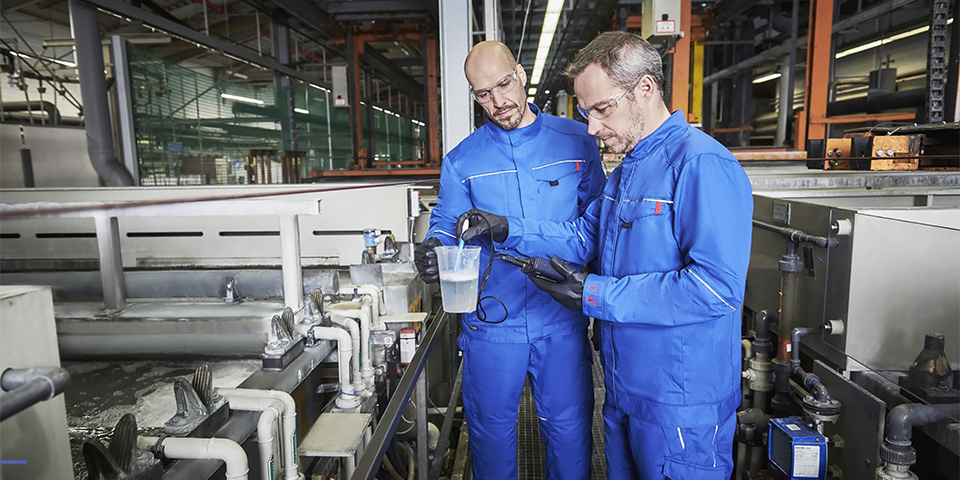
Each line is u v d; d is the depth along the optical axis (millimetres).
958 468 1239
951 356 1299
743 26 9148
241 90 8109
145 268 2338
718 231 996
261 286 1999
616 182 1258
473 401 1624
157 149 5578
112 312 1878
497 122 1509
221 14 9812
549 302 1520
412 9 8648
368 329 1816
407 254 2527
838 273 1434
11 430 642
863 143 3311
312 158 10445
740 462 1626
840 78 8594
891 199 2121
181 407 1130
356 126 9875
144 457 966
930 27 4102
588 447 1648
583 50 1100
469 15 2764
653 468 1160
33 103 6672
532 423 2152
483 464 1670
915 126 3287
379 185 2129
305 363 1567
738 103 9352
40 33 9031
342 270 2541
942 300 1336
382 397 1958
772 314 1701
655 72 1067
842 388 1391
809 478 1309
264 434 1145
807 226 1582
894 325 1375
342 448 1353
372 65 11961
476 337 1573
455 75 2795
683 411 1105
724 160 1007
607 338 1231
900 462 1141
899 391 1291
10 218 574
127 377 1793
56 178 5430
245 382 1396
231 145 7551
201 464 1021
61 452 739
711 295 1000
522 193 1532
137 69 5160
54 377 571
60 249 2596
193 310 1897
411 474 2002
